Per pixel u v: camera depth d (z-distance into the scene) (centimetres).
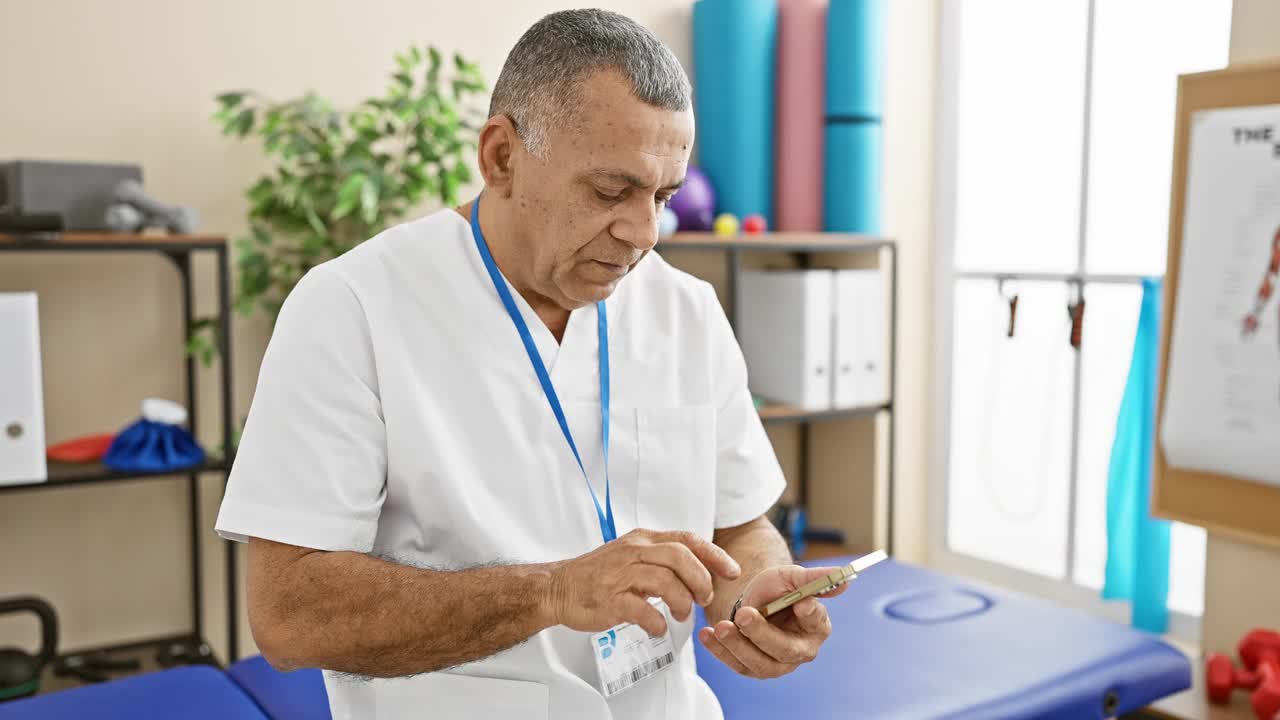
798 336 315
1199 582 302
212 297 276
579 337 113
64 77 255
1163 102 300
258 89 275
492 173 103
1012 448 347
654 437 115
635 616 87
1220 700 202
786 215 324
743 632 100
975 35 350
